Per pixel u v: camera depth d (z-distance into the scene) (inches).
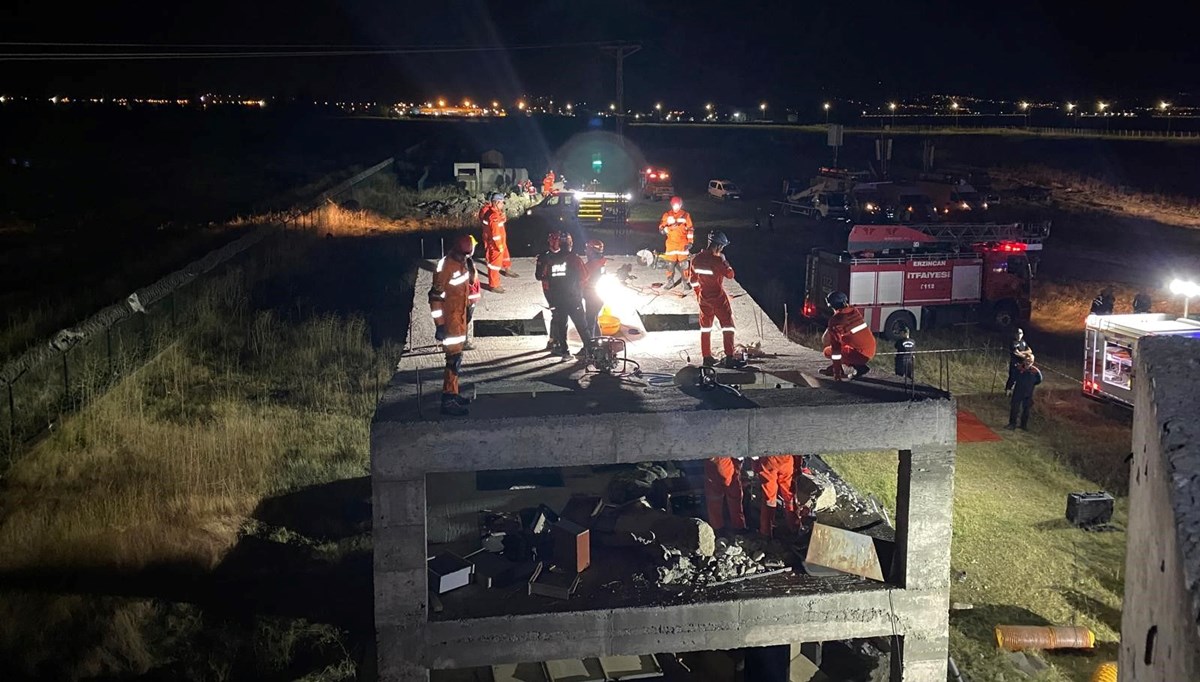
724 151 3235.7
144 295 900.0
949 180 1967.3
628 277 616.1
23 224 1536.7
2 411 646.5
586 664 385.4
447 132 3614.7
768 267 1364.4
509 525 401.7
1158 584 88.3
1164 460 87.0
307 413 733.3
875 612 356.2
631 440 339.0
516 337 496.1
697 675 387.9
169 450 629.0
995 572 492.7
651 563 374.6
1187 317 762.2
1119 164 2886.3
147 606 446.6
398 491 329.4
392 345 920.9
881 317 1004.6
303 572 496.4
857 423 348.5
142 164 2498.8
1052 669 407.5
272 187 2174.0
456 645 337.1
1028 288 1037.8
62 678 399.5
